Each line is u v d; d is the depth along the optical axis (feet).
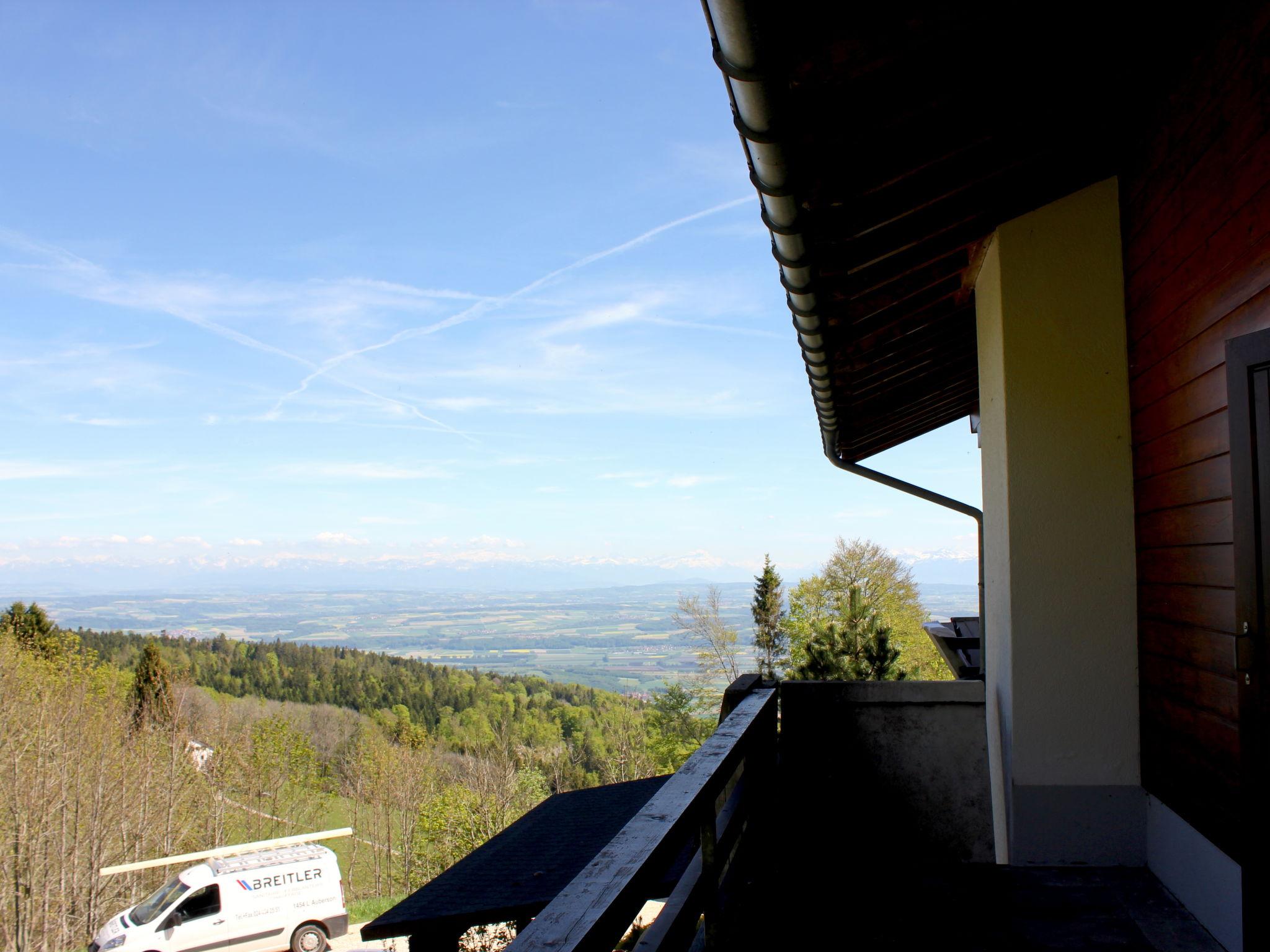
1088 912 8.46
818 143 6.89
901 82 6.64
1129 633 9.87
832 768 14.02
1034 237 10.28
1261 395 6.20
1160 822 9.21
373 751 112.16
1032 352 10.23
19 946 66.64
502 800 90.89
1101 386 10.06
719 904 8.08
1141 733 9.71
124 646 204.44
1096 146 9.66
